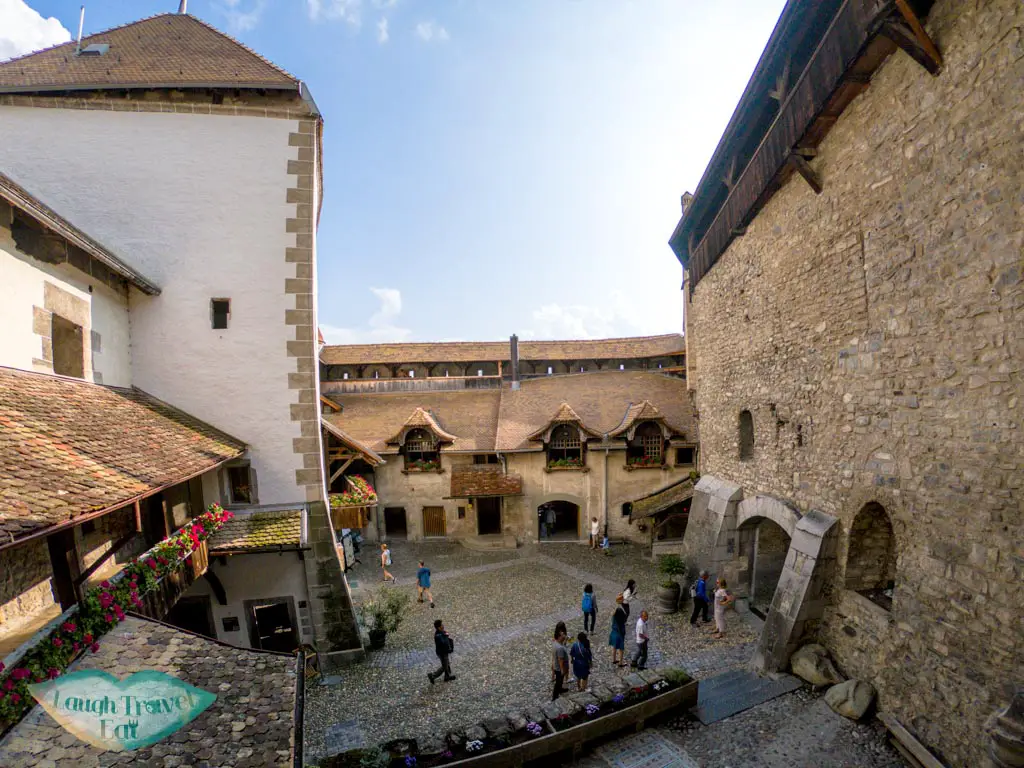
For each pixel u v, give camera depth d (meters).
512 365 25.81
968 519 6.42
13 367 7.14
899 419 7.64
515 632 12.96
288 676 5.27
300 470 11.05
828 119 8.86
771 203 11.42
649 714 8.45
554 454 21.94
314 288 11.31
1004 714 5.68
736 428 13.70
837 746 7.62
